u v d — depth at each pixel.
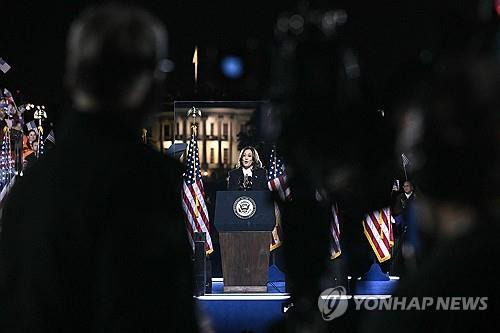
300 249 7.57
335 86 6.79
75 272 5.19
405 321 3.92
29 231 5.30
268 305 22.97
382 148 6.57
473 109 3.92
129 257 5.08
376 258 30.09
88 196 5.22
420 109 4.09
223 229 24.69
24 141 34.66
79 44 5.59
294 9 7.25
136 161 5.35
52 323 5.19
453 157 3.96
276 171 27.52
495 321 3.78
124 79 5.53
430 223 4.13
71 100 5.70
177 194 5.42
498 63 4.00
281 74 7.05
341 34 7.09
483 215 3.96
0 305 5.37
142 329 5.02
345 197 7.22
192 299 5.27
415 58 4.66
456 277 3.86
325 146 6.71
